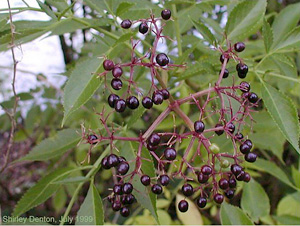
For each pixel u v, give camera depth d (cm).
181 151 24
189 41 22
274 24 19
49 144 18
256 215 20
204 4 18
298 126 14
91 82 13
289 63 17
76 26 17
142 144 13
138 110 16
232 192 14
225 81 16
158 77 14
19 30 15
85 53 28
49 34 18
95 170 17
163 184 13
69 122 30
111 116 22
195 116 20
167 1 18
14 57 17
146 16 17
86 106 25
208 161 13
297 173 20
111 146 13
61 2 17
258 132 20
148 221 22
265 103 15
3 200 39
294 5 20
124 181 14
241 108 15
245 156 14
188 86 21
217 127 14
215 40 16
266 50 17
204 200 14
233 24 17
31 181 43
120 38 13
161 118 14
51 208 37
